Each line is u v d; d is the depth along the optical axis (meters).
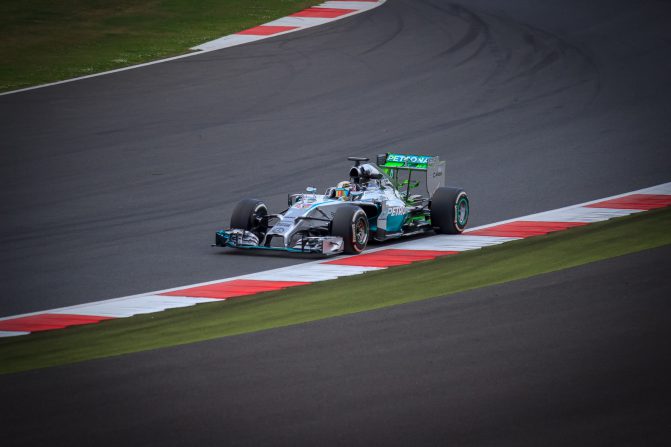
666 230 63.75
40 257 62.88
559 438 30.67
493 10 158.00
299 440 31.06
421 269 56.84
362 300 49.94
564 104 108.50
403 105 109.44
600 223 67.38
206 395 35.50
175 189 81.75
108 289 55.12
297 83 119.62
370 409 33.53
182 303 51.47
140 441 31.34
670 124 100.00
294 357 39.94
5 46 138.75
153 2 166.50
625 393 34.41
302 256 61.94
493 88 115.50
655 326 42.34
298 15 158.88
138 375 38.19
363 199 63.22
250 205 63.44
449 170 86.31
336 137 98.06
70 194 80.81
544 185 80.56
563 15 153.38
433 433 31.30
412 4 163.75
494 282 52.38
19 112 109.12
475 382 35.97
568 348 39.75
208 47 139.50
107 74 125.88
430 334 42.66
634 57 128.00
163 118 106.50
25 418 33.62
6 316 50.16
